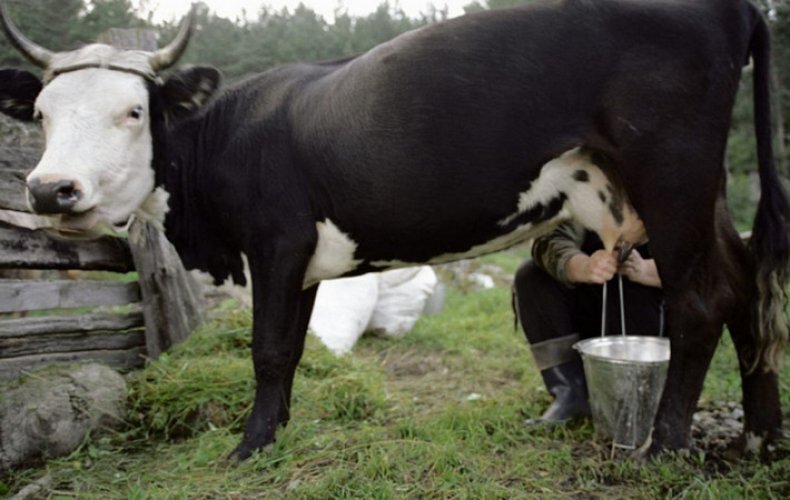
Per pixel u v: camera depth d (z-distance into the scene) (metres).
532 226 2.94
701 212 2.68
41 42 4.86
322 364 4.03
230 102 3.15
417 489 2.60
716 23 2.70
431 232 2.91
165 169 3.07
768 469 2.68
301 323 3.25
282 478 2.71
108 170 2.75
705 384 3.93
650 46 2.65
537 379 4.28
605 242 2.91
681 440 2.77
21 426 2.96
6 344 3.53
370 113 2.82
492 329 6.01
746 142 9.39
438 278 7.67
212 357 3.89
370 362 4.82
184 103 3.01
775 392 2.93
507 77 2.71
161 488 2.70
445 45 2.77
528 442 3.14
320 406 3.55
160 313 4.00
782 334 2.84
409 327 5.60
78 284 3.79
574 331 3.52
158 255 3.98
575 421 3.38
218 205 3.07
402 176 2.81
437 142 2.76
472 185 2.80
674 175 2.64
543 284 3.47
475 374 4.66
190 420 3.37
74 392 3.20
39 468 2.98
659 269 2.73
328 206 2.94
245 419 3.37
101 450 3.10
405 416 3.62
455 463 2.80
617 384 2.93
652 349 3.17
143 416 3.39
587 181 2.82
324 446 2.96
